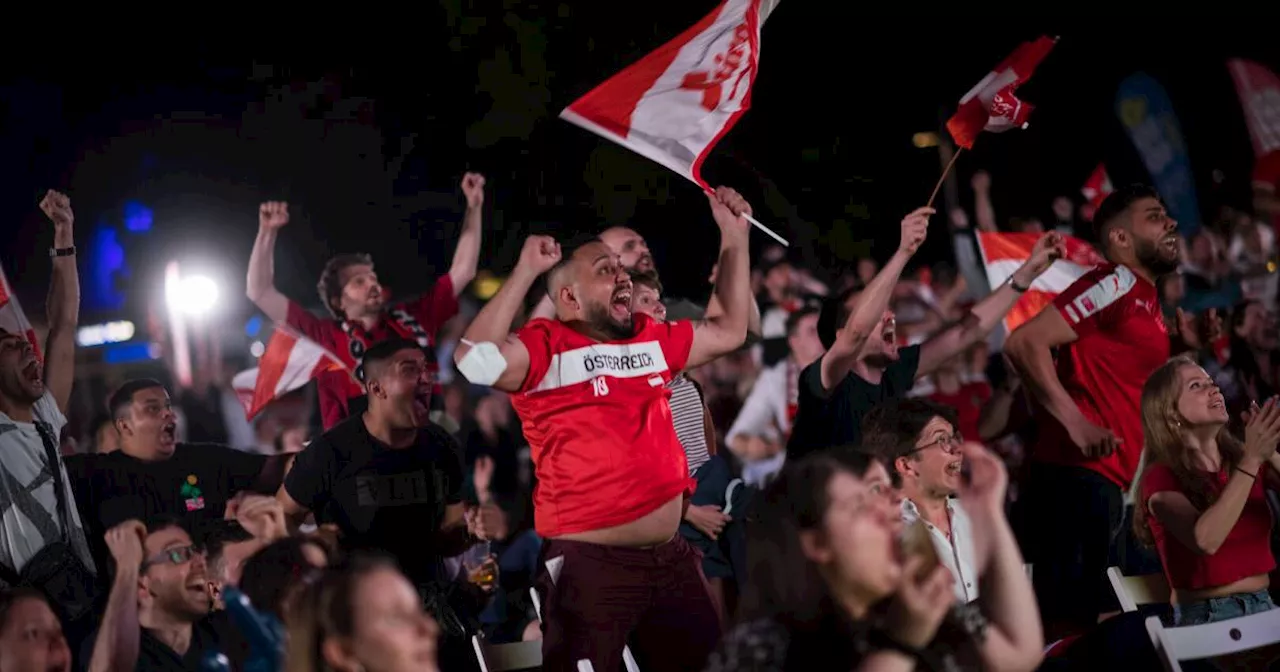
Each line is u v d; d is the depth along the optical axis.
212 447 17.08
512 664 13.91
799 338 24.72
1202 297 30.81
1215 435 15.02
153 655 13.13
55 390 16.77
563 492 13.85
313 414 24.59
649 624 14.01
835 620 8.65
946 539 13.25
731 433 25.73
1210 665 13.55
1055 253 16.98
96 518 16.27
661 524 13.86
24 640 11.82
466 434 26.03
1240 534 14.54
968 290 30.69
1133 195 18.16
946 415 13.35
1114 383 18.03
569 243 14.27
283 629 9.98
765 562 8.80
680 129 15.28
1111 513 17.95
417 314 20.86
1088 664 13.74
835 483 8.67
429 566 15.54
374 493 15.19
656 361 14.27
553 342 13.85
